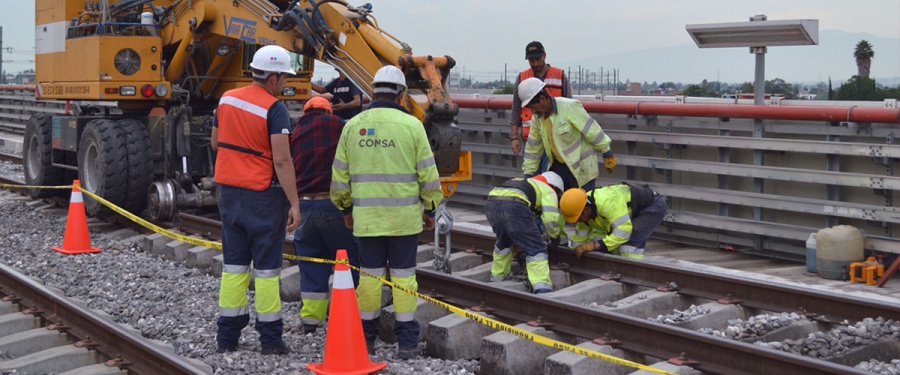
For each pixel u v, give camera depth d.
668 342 5.81
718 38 10.68
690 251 10.41
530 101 8.38
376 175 6.09
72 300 7.33
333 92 11.41
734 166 10.00
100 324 6.18
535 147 8.82
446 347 6.31
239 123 6.09
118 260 9.47
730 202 10.07
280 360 6.02
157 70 11.67
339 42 9.52
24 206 13.26
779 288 6.76
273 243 6.18
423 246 9.48
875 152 8.74
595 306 7.02
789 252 9.72
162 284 8.35
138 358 5.78
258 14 10.32
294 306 7.70
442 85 8.95
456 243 9.60
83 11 12.50
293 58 12.42
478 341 6.42
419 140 6.08
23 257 9.61
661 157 11.08
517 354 5.93
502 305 7.02
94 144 11.35
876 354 5.97
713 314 6.65
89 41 11.60
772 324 6.42
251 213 6.12
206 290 8.09
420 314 6.93
